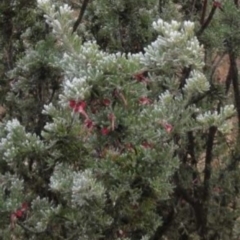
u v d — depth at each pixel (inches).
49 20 156.7
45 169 171.0
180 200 228.8
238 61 255.4
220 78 249.9
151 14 219.1
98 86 142.7
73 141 157.6
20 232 169.2
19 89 213.0
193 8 225.1
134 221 163.0
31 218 163.9
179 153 219.9
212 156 243.9
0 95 228.8
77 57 147.2
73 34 154.5
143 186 158.4
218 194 238.7
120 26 217.3
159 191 154.4
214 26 214.7
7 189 173.6
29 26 219.8
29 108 217.3
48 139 157.2
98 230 162.1
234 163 242.2
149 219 165.0
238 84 243.9
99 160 154.9
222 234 240.2
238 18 209.2
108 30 216.8
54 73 204.7
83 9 210.8
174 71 157.8
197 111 167.2
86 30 232.4
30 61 201.0
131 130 148.6
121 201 157.9
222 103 229.5
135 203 155.0
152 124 151.4
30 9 217.5
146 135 150.4
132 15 215.0
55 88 209.6
